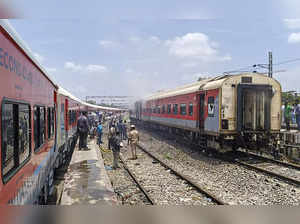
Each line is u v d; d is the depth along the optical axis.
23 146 3.49
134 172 10.88
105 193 7.20
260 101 12.61
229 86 12.17
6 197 2.65
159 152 15.85
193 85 17.38
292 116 18.19
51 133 6.87
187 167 11.52
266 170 9.83
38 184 4.59
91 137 23.62
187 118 16.55
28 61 3.82
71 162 11.67
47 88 6.09
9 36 2.80
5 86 2.68
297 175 9.52
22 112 3.48
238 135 12.41
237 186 8.53
